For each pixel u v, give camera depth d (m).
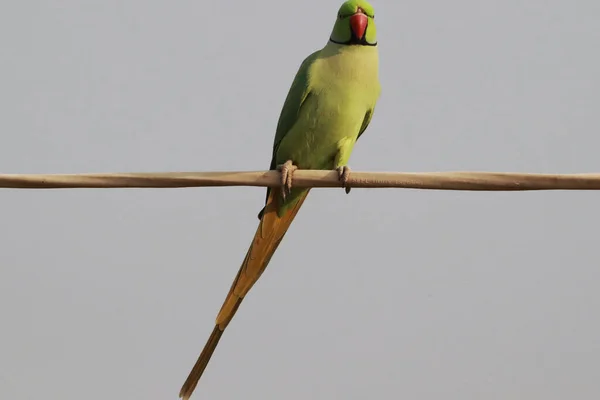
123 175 6.29
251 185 6.98
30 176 6.21
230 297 8.52
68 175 6.23
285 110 8.59
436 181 6.39
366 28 8.38
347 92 8.38
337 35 8.51
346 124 8.49
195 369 8.22
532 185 6.12
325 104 8.39
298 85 8.46
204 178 6.47
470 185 6.29
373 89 8.61
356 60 8.39
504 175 6.21
